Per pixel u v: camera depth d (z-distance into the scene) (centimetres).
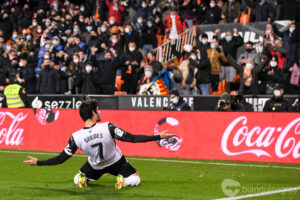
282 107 3222
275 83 3922
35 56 5244
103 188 1792
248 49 4134
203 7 4903
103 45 4634
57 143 3175
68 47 4919
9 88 3719
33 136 3262
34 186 1856
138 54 4372
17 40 6138
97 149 1684
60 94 4347
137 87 4272
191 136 2794
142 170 2330
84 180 1805
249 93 3731
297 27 4325
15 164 2548
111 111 3014
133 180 1814
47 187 1830
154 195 1652
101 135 1670
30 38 5669
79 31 5316
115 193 1688
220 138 2717
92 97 4025
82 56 4456
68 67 4684
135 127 2941
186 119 2809
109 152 1717
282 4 4525
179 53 4728
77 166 2470
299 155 2520
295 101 3269
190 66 4212
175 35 4816
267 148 2602
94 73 4222
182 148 2812
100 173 1789
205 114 2758
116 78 4331
